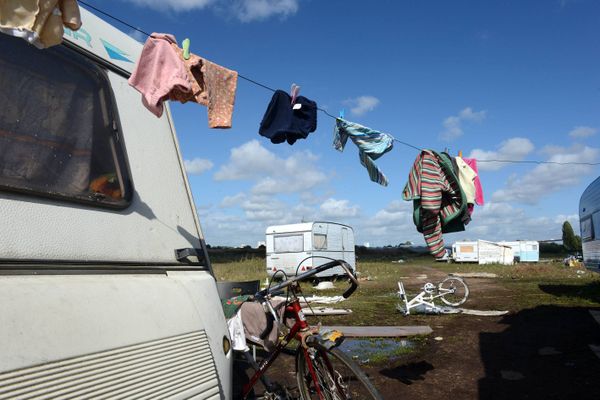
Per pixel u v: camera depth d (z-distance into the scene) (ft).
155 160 8.79
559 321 27.58
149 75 8.65
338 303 38.42
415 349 21.44
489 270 86.28
